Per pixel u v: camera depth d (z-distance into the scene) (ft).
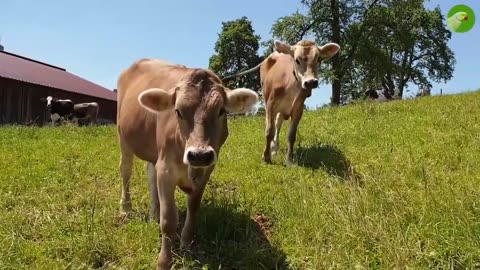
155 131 6.77
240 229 7.13
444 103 17.21
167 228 6.07
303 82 10.47
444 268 5.62
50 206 8.24
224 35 79.51
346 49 52.34
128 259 6.42
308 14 53.57
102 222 7.46
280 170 10.28
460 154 10.09
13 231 7.04
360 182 8.87
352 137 12.85
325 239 6.70
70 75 52.13
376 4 53.36
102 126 21.25
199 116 5.65
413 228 6.39
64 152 12.53
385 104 18.84
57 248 6.63
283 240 6.88
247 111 6.19
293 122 11.10
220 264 6.19
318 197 8.02
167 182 6.14
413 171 9.30
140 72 8.18
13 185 9.34
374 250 6.18
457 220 6.35
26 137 16.03
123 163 8.05
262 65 13.20
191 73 5.98
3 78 35.24
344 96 62.13
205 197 8.37
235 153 11.94
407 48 54.54
